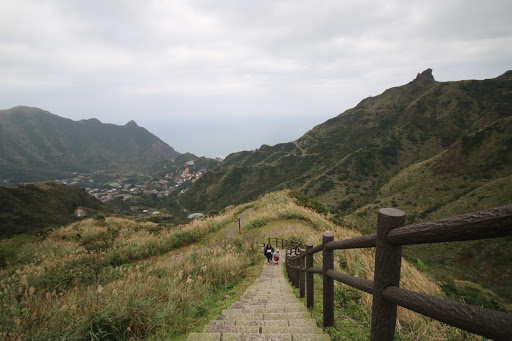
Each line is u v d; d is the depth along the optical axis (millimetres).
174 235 13453
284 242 14531
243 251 11539
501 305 4543
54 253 11125
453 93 132250
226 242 12477
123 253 11023
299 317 3258
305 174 124688
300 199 24078
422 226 949
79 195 91375
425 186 71250
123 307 3357
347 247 1975
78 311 3418
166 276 5816
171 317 3590
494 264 32906
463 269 34094
